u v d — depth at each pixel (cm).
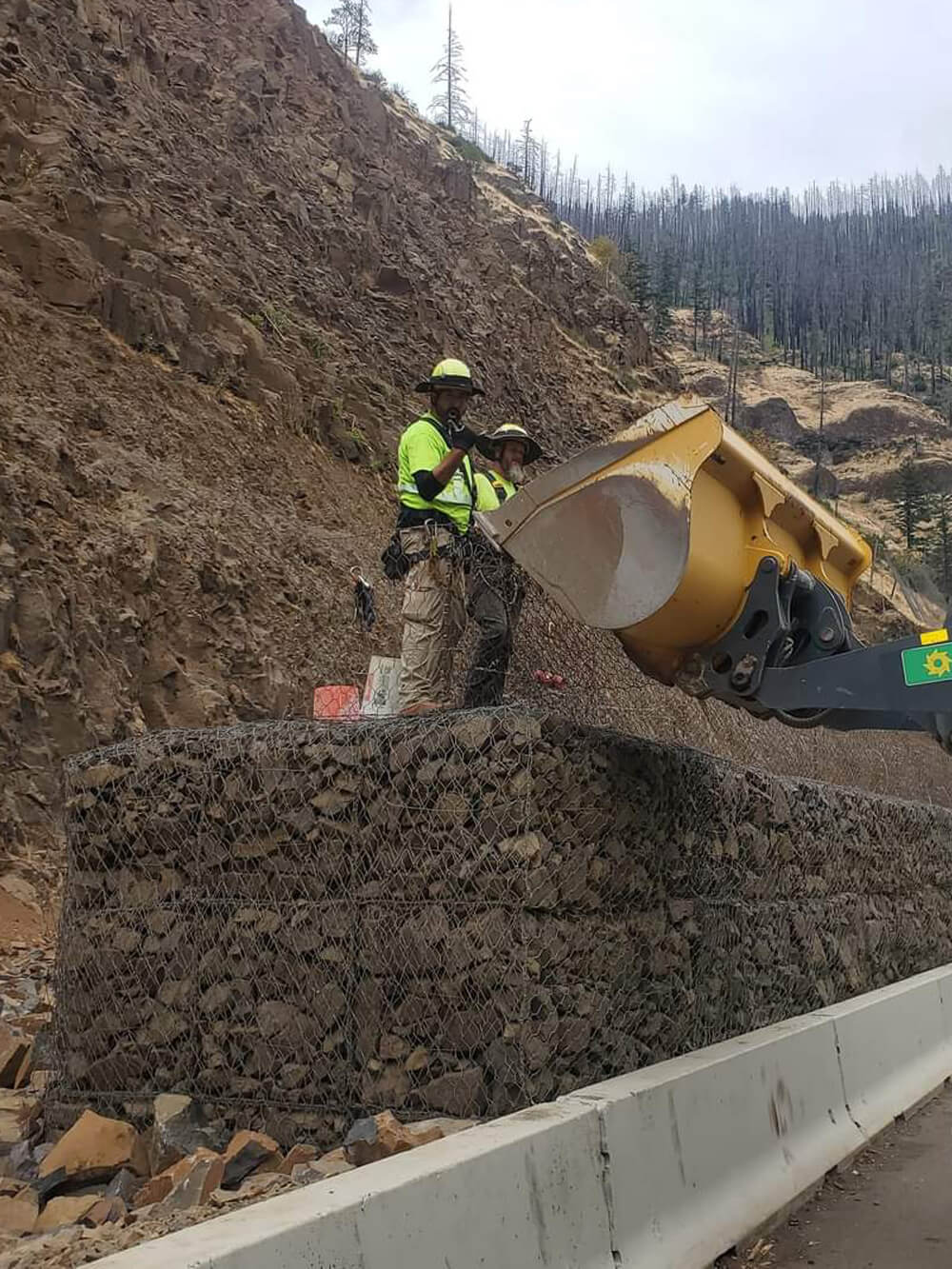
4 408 1647
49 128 2288
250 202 3225
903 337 15662
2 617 1293
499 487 701
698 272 14362
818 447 10262
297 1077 547
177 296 2308
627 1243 422
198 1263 276
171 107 3253
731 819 707
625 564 524
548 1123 406
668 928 623
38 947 1001
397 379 3139
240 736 593
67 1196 500
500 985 518
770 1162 541
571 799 547
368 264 3597
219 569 1703
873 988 909
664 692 774
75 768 625
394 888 548
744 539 552
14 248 2022
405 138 4978
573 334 5034
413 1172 347
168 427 1995
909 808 1044
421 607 666
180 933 586
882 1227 514
